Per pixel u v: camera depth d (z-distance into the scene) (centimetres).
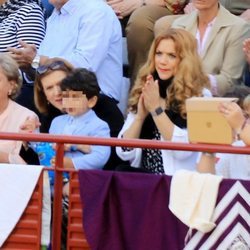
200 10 3106
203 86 2638
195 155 2517
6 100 2717
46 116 2853
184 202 2230
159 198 2252
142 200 2259
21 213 2302
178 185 2239
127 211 2266
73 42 3156
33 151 2598
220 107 2194
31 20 3284
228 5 3409
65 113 2780
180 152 2505
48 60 2919
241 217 2216
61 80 2739
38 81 2823
